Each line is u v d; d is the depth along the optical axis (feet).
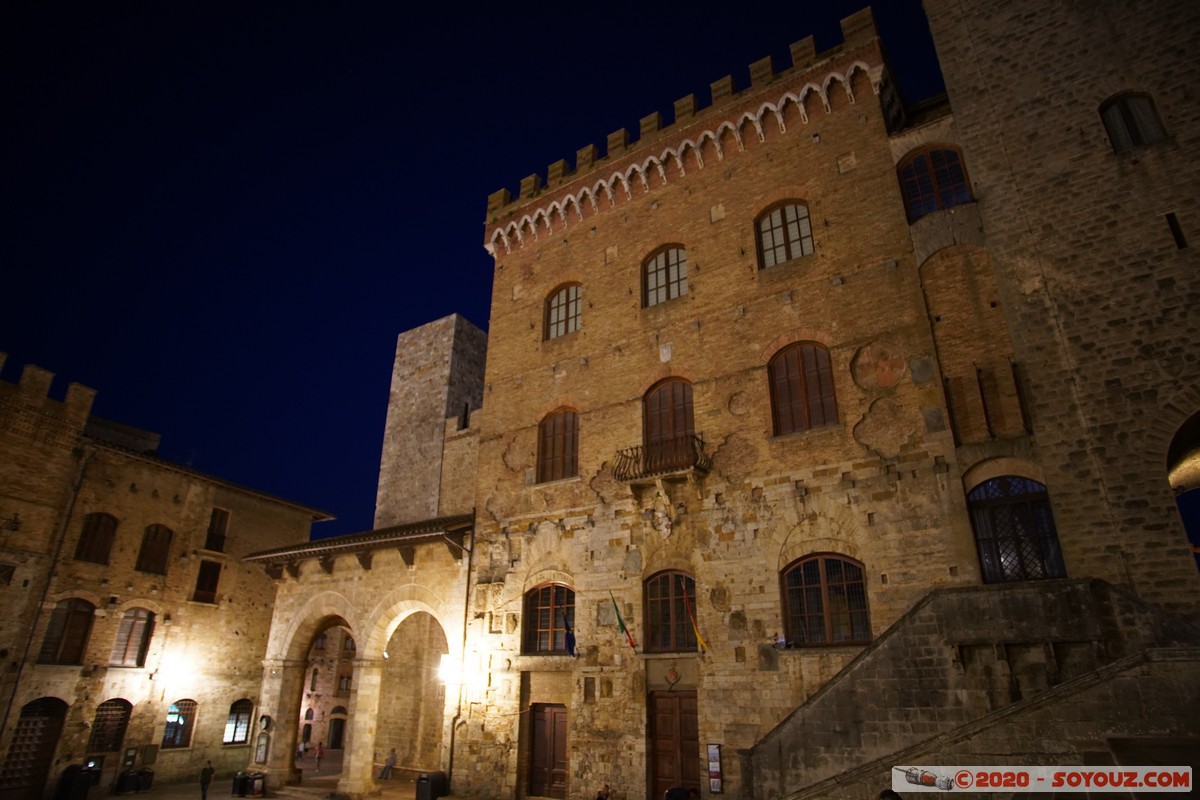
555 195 98.89
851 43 77.25
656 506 74.49
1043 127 63.16
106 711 102.06
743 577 66.64
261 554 104.17
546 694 77.20
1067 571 51.47
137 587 108.27
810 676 60.08
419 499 119.03
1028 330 58.44
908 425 62.18
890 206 70.08
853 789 43.24
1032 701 39.99
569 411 87.30
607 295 88.84
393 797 86.02
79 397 104.22
